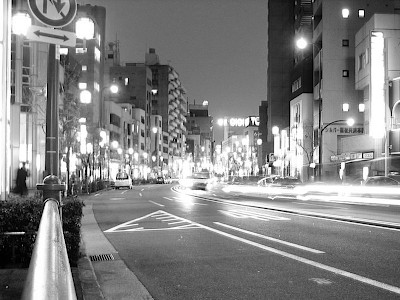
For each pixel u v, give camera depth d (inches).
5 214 319.0
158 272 350.3
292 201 1212.5
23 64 1673.2
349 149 2346.2
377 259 387.2
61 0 322.0
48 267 89.7
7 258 317.4
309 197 1328.7
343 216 746.8
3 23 519.8
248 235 541.6
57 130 334.0
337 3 2559.1
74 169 1918.1
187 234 559.8
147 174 4530.0
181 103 7268.7
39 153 1706.4
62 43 323.9
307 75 2974.9
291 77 3435.0
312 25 3014.3
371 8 2561.5
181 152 7062.0
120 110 3794.3
